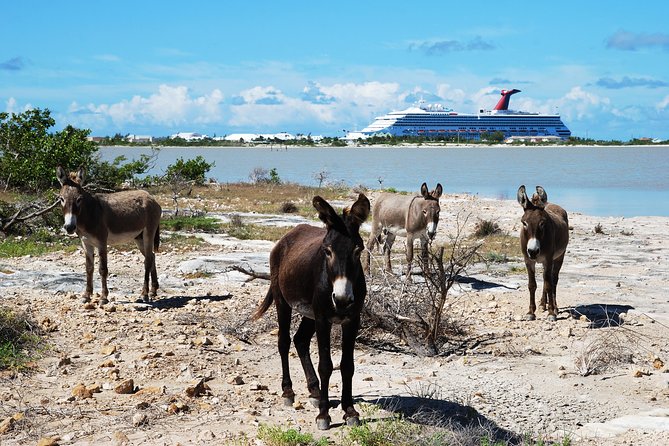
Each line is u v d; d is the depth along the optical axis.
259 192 43.09
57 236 21.30
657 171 90.25
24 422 7.21
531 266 12.35
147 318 11.62
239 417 7.48
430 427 7.11
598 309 13.05
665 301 13.87
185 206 33.72
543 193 12.27
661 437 7.07
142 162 37.12
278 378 9.00
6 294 13.41
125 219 12.93
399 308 10.67
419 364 9.70
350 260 6.59
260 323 11.27
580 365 9.34
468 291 14.73
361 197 6.66
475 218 30.55
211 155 177.25
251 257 18.12
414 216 15.38
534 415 7.75
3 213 21.88
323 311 6.93
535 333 11.34
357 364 9.69
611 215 35.59
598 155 176.50
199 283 15.12
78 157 30.69
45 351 9.73
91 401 7.87
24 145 30.95
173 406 7.59
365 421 7.31
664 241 23.25
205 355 9.70
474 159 145.12
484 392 8.39
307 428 7.20
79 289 14.12
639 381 8.94
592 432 7.25
